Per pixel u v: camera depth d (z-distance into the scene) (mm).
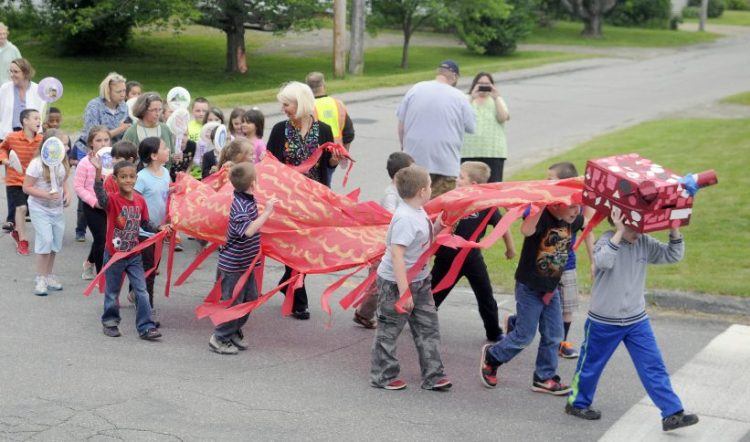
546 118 20297
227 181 8008
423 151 9133
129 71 32031
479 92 10039
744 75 29922
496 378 6555
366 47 42000
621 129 18344
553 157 15359
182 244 10484
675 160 13969
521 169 14383
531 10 47656
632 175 5480
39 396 6059
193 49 37656
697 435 5688
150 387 6277
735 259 9141
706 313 8016
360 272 9461
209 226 7395
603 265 5570
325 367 6809
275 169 7605
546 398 6309
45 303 8109
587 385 5906
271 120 18562
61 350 6961
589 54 38469
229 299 7074
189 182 7906
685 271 8820
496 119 10133
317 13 32500
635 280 5707
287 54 37781
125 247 7238
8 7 31828
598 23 48000
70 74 30781
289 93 8117
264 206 7336
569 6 48406
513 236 10352
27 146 10086
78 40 34875
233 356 6988
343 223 7355
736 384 6492
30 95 12141
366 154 15586
